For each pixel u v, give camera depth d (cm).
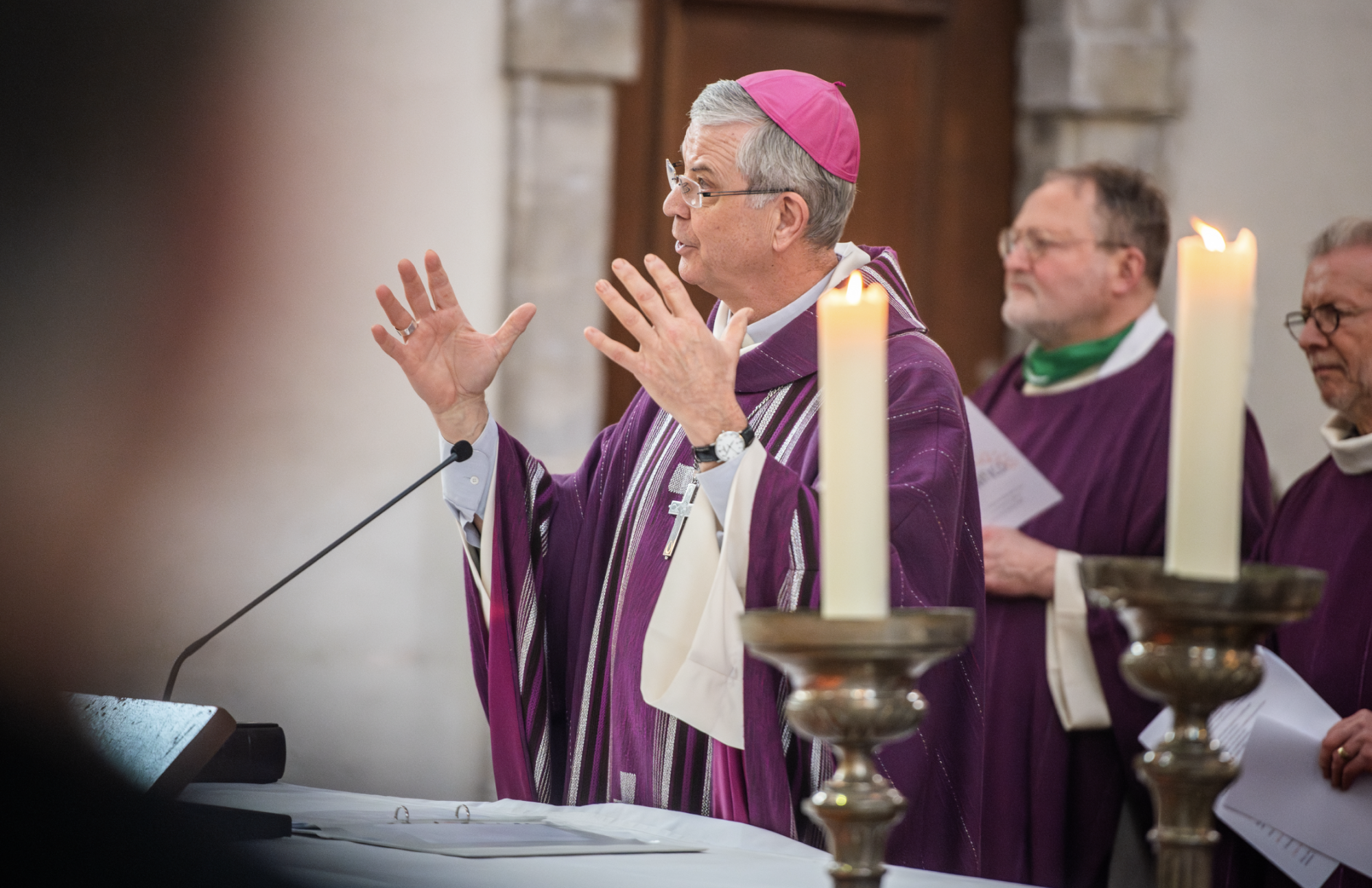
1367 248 1023
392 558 1667
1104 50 1756
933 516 769
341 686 1653
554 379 1694
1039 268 1280
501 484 883
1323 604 1020
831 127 876
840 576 345
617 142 1756
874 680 354
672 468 859
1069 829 1166
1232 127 1783
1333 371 1031
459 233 1683
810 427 845
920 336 869
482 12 1686
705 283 901
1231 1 1784
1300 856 930
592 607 888
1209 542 345
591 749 857
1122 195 1277
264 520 1628
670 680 785
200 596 1596
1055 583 1166
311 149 1634
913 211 1823
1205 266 343
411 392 1675
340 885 443
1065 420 1275
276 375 1620
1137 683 367
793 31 1797
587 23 1681
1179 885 362
